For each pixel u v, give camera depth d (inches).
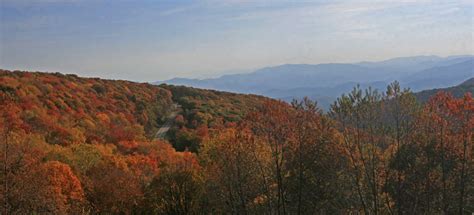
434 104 1180.5
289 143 1258.6
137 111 4618.6
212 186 1504.7
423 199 1202.0
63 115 3513.8
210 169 1501.0
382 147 1202.0
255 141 1321.4
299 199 1242.6
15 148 1357.0
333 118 1222.9
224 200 1496.1
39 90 3927.2
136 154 2800.2
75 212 1626.5
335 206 1243.2
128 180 1983.3
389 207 1192.2
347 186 1240.2
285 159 1274.6
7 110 2883.9
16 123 2642.7
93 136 3166.8
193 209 1812.3
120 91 5157.5
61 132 2874.0
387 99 1193.4
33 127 2822.3
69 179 1759.4
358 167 1218.6
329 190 1230.9
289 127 1256.2
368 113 1197.1
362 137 1206.3
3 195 1233.4
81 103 4114.2
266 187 1350.9
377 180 1227.9
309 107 1246.9
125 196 1924.2
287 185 1283.2
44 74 4857.3
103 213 1899.6
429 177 1184.8
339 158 1220.5
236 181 1386.6
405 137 1185.4
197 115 4394.7
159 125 4640.8
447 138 1169.4
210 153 1510.8
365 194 1246.3
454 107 1160.2
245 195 1407.5
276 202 1362.0
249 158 1342.3
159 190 1894.7
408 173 1185.4
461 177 1155.9
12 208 1261.1
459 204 1182.9
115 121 3966.5
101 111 4148.6
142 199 1934.1
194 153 2965.1
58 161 1953.7
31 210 1299.2
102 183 1948.8
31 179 1325.0
